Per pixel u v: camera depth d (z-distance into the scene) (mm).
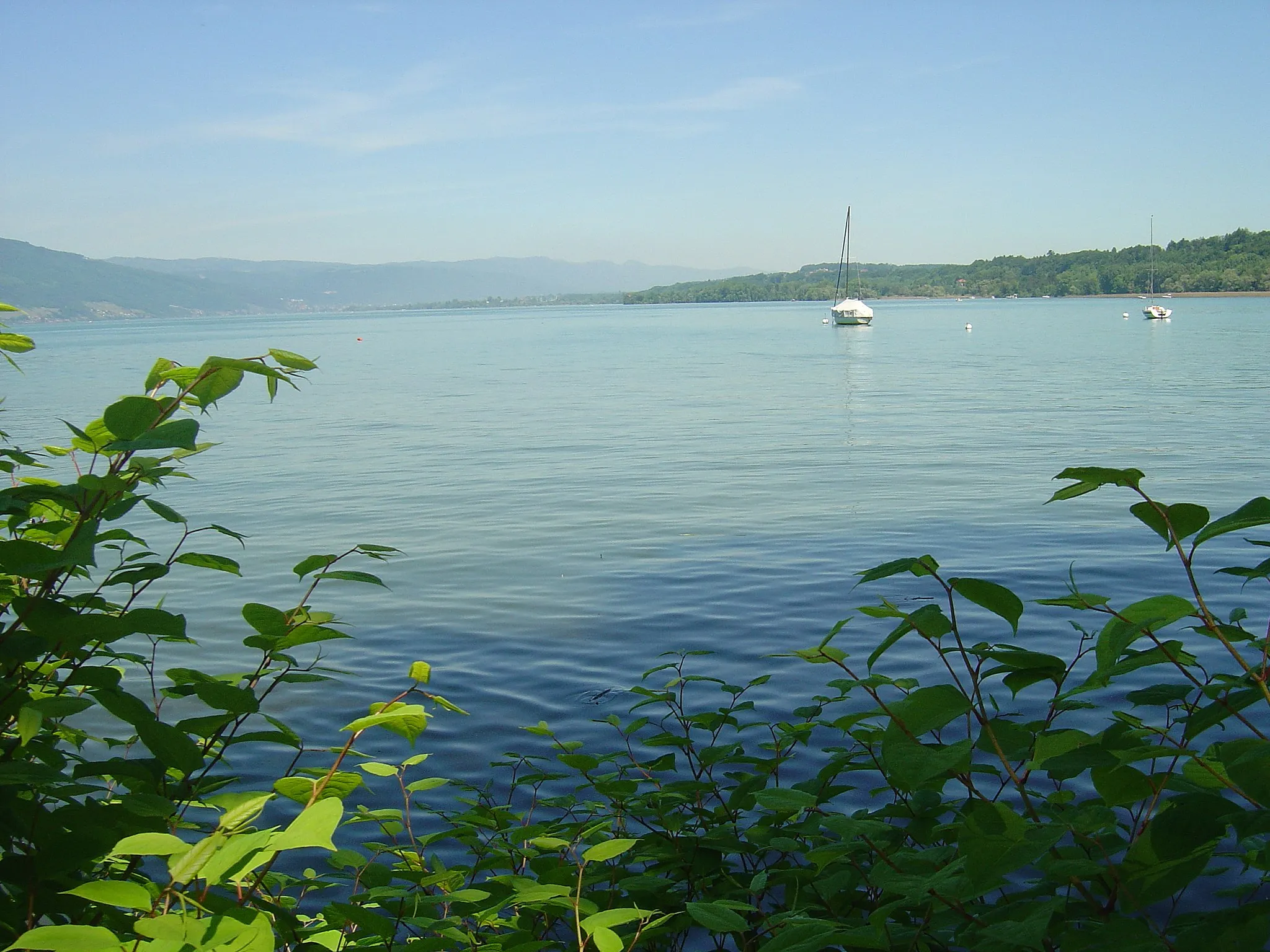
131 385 34219
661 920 1319
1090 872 1271
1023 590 7883
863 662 6211
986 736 1477
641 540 10188
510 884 1872
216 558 1533
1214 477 12883
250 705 1405
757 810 3646
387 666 6473
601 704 5680
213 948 934
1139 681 5363
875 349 51312
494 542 10367
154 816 1263
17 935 1203
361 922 1524
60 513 1719
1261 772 1100
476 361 49656
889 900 2023
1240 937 1099
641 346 60625
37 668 1495
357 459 17422
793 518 11102
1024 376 32469
